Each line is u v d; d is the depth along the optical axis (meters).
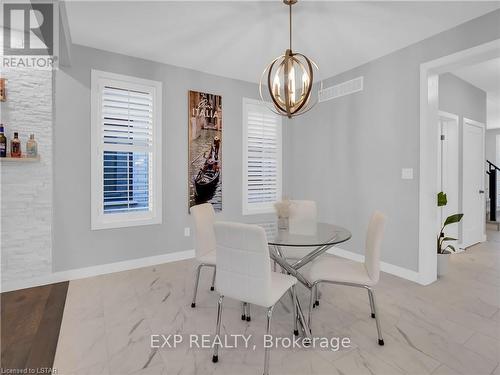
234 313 2.33
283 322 2.20
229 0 2.25
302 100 2.25
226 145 4.05
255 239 1.58
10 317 2.25
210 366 1.69
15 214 2.76
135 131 3.36
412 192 3.02
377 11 2.40
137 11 2.41
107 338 1.97
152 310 2.37
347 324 2.15
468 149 4.31
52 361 1.73
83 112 3.05
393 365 1.70
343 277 1.99
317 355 1.79
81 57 3.02
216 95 3.94
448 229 4.13
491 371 1.64
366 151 3.50
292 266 2.39
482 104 4.55
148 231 3.48
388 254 3.26
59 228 2.95
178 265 3.50
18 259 2.78
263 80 4.15
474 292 2.72
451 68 2.81
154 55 3.30
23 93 2.76
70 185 3.00
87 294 2.66
